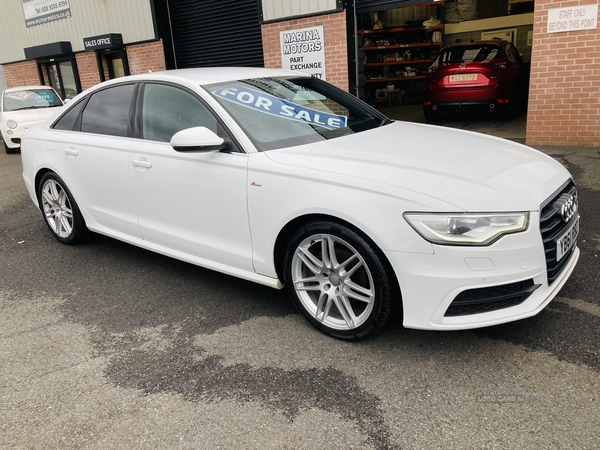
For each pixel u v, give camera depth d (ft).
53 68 51.26
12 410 8.39
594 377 8.25
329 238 9.30
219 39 37.50
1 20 53.26
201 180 10.94
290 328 10.44
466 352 9.16
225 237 10.95
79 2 44.34
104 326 11.02
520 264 8.22
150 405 8.30
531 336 9.50
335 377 8.72
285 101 12.02
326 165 9.36
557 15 22.61
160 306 11.77
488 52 31.71
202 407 8.18
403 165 9.19
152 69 41.50
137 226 12.91
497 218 8.12
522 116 33.91
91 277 13.69
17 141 36.88
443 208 8.11
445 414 7.66
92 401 8.50
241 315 11.11
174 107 11.90
